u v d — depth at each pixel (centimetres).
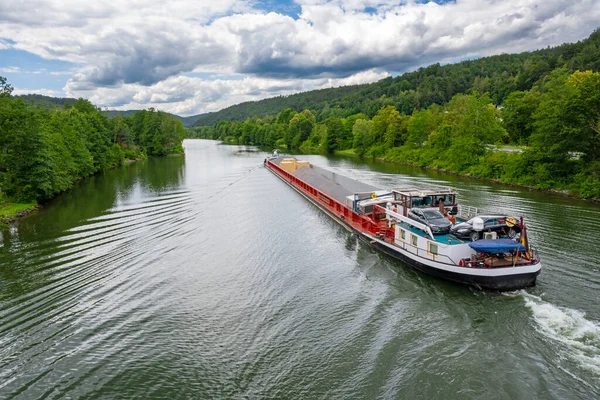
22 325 1905
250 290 2252
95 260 2752
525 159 5466
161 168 8794
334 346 1695
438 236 2417
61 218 4056
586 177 4594
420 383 1452
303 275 2445
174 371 1566
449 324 1833
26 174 4788
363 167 8250
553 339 1688
